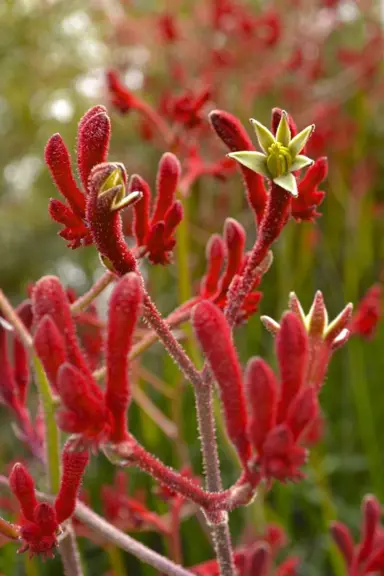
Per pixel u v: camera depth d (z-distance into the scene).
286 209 0.30
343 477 0.79
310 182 0.32
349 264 0.84
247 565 0.39
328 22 0.99
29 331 0.38
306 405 0.27
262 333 0.91
